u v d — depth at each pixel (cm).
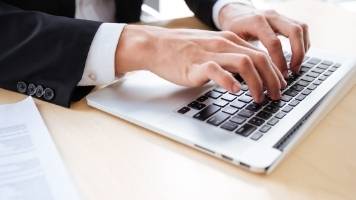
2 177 38
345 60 68
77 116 50
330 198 37
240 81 56
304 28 68
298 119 48
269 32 66
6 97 55
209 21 84
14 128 46
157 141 45
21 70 56
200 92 54
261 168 40
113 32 56
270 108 51
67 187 37
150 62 55
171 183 39
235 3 82
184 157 43
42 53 56
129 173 40
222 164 42
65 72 55
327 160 43
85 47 55
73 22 58
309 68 64
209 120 48
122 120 49
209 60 52
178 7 128
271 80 52
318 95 55
